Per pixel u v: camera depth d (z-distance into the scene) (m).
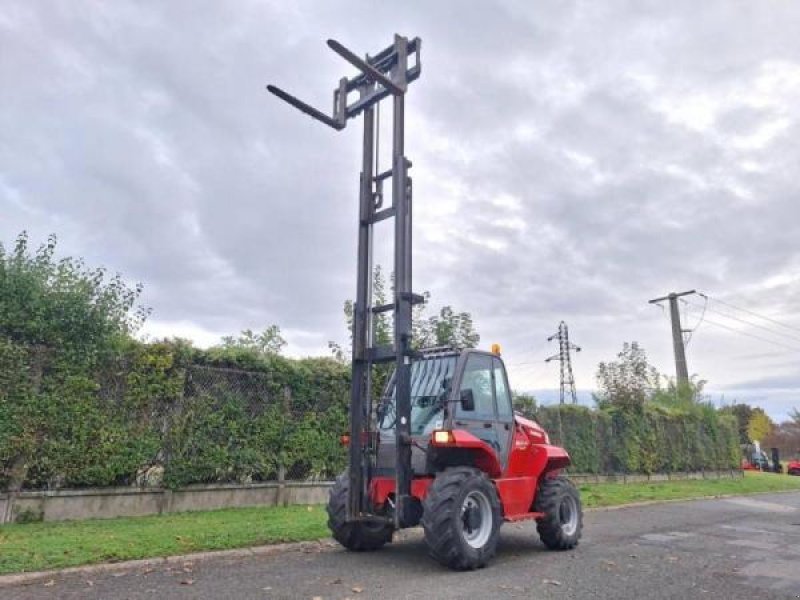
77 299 8.41
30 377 8.05
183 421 9.26
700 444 23.03
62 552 5.93
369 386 7.16
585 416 18.02
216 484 9.60
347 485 7.00
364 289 7.31
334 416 11.09
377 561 6.44
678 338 29.36
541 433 8.19
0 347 7.79
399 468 6.41
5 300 7.96
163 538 6.77
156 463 9.03
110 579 5.34
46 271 8.45
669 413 21.88
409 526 6.48
